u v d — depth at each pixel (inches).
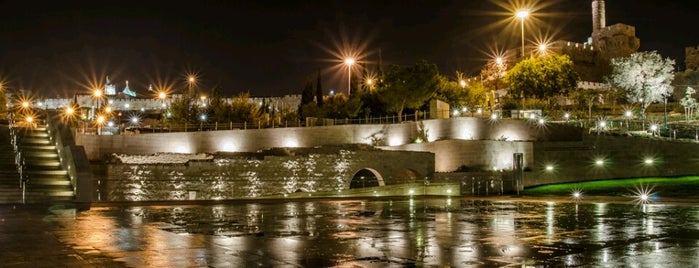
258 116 2709.2
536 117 2472.9
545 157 1943.9
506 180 1812.3
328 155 1820.9
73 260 442.6
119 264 427.2
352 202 1228.5
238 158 1707.7
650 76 3850.9
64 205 1031.0
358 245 542.0
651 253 490.0
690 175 2046.0
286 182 1763.0
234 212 932.6
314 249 514.6
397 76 2566.4
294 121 2839.6
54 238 566.3
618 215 877.8
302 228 688.4
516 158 1763.0
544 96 3166.8
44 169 1316.4
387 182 1892.2
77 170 1151.0
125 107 5064.0
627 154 2022.6
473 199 1339.8
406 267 430.6
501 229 679.7
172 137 2003.0
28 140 1470.2
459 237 602.5
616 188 1726.1
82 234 600.7
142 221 760.3
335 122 2439.7
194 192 1652.3
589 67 5856.3
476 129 2057.1
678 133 2427.4
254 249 511.2
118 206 1045.2
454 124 2069.4
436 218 828.6
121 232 623.5
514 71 3213.6
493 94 3538.4
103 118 2748.5
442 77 2920.8
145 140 1969.7
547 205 1132.5
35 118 2095.2
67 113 1868.8
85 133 1998.0
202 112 2588.6
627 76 3875.5
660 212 938.1
